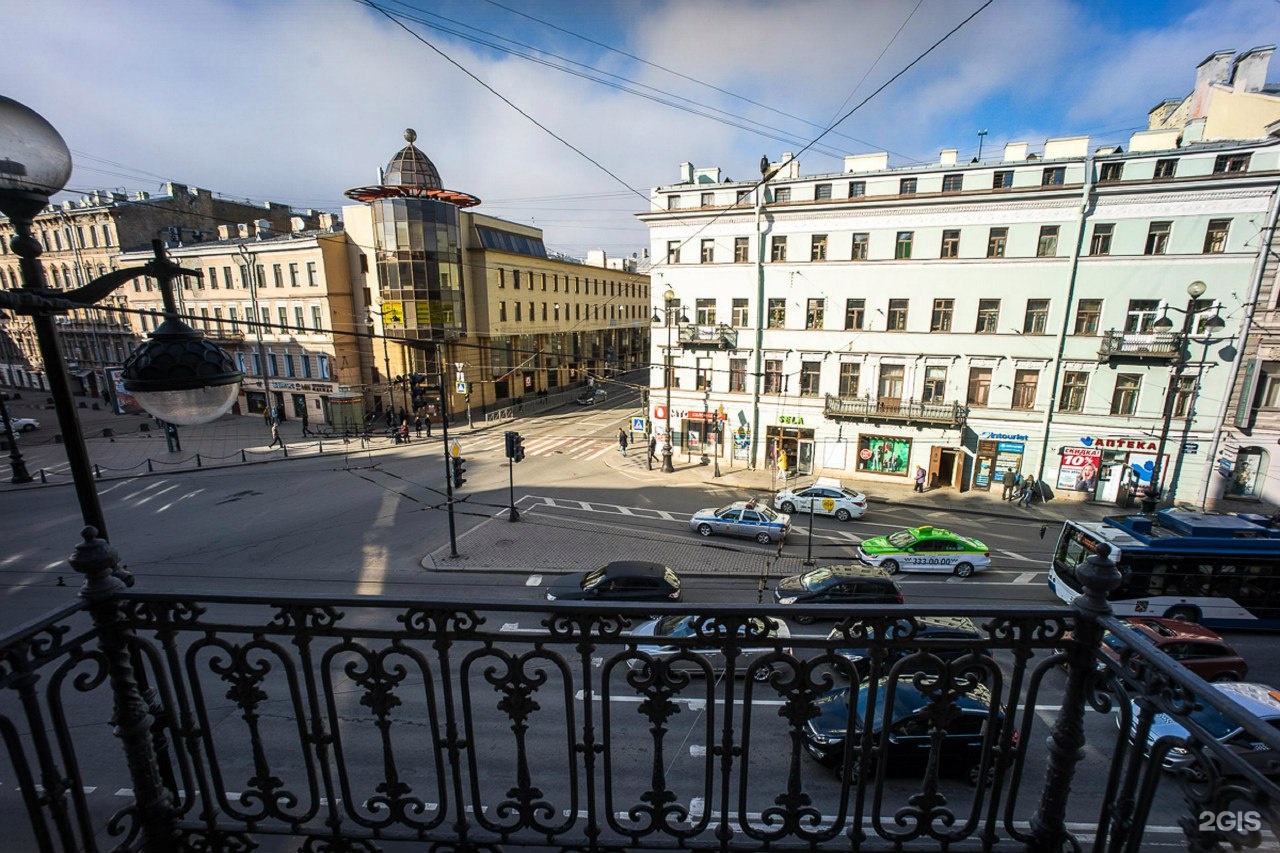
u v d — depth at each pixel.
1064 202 20.08
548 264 46.84
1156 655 2.07
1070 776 2.50
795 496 20.89
